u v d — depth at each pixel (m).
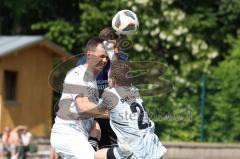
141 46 50.25
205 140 37.06
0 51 50.38
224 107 36.94
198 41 50.38
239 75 36.91
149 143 15.46
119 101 15.48
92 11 52.00
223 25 52.44
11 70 52.03
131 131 15.42
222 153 36.22
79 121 15.92
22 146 45.78
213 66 51.16
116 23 16.69
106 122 17.20
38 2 60.81
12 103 51.97
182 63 50.16
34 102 53.62
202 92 37.12
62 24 55.19
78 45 55.88
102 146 17.31
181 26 50.16
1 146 46.03
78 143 15.78
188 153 35.72
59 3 60.47
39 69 54.00
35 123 53.53
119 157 15.49
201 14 50.97
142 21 50.56
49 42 53.25
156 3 50.91
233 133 36.94
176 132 36.94
